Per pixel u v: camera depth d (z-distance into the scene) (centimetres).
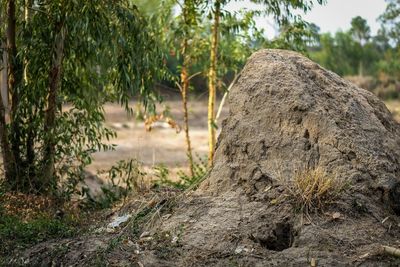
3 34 937
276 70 748
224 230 632
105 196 981
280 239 623
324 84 748
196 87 1875
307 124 699
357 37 3991
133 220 699
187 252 614
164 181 976
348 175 657
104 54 874
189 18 1060
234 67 1130
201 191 717
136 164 1061
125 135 2152
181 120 2484
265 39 1138
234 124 735
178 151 1892
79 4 835
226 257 597
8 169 924
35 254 661
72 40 893
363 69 3769
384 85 3347
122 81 873
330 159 671
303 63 773
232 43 1137
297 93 717
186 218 671
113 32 851
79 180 964
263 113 724
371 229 610
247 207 655
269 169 685
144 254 617
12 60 918
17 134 925
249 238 618
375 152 685
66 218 801
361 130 702
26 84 909
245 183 688
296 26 1118
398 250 564
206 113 2558
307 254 579
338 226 611
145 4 1095
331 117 701
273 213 637
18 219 792
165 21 1120
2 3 895
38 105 923
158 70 919
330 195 638
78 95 967
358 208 631
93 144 977
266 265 572
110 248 633
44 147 925
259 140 708
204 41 1126
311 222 616
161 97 930
